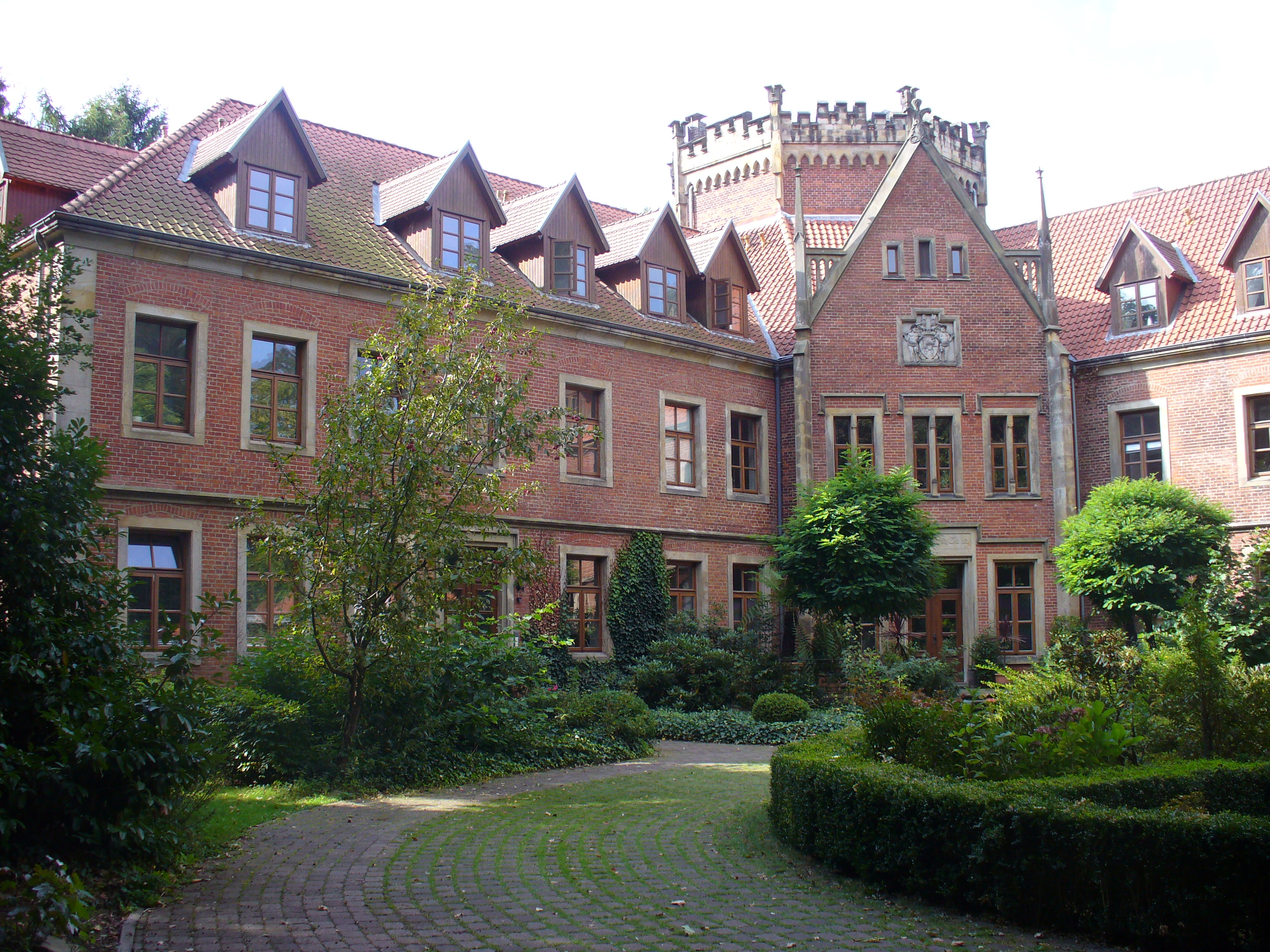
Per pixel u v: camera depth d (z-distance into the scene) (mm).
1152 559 23656
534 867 9203
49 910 6379
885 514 24016
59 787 7898
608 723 17609
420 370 13789
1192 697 12031
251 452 19484
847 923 7637
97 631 8828
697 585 27047
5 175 20047
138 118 41469
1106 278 30016
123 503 17906
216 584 18719
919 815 8250
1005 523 28141
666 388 26688
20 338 9023
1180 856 7047
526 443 14070
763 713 20859
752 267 32281
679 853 9797
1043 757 9586
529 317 23781
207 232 19719
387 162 26141
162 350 18875
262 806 11930
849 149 39375
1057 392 28469
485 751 15242
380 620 13195
